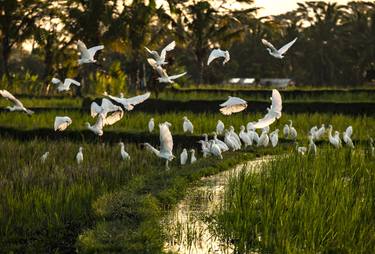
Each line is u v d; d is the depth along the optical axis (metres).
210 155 22.94
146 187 17.34
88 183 17.36
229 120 31.56
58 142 26.27
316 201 14.26
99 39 52.88
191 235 13.73
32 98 47.03
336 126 31.48
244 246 12.86
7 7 52.28
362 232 12.85
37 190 16.03
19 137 29.00
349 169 19.19
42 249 12.79
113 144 26.58
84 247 11.67
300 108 38.09
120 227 12.98
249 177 17.69
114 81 49.03
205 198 17.31
